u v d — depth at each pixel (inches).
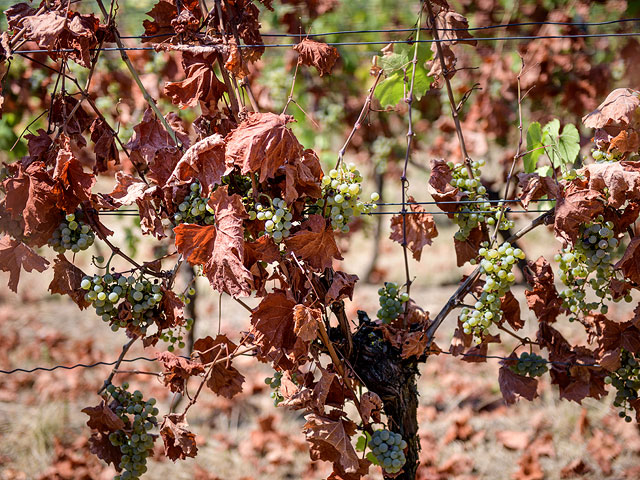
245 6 71.5
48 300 199.0
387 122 157.2
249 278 65.1
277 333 68.5
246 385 140.3
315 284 70.4
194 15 72.4
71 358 154.2
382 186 201.5
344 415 70.8
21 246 68.0
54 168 69.4
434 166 75.0
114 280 69.3
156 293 69.2
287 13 130.3
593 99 121.6
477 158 135.3
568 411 121.3
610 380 75.4
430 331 76.0
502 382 77.1
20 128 136.6
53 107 72.1
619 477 104.7
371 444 72.1
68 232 68.8
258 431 118.8
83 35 68.1
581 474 105.7
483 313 73.9
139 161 73.6
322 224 68.0
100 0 71.6
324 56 70.1
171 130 70.6
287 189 66.2
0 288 204.5
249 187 69.7
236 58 68.4
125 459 73.3
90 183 67.8
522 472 105.4
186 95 69.7
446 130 143.6
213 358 74.4
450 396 133.3
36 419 121.3
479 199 74.9
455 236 76.2
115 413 72.9
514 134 135.0
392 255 245.4
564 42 121.6
